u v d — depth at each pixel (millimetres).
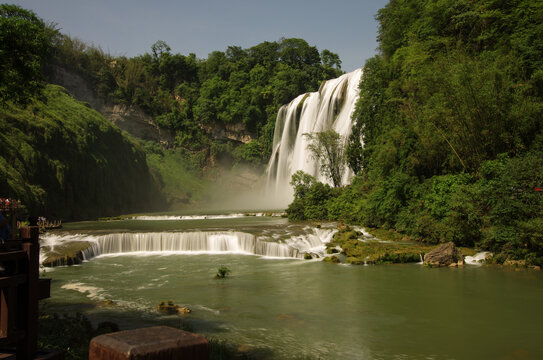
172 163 84375
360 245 23188
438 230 22984
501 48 27969
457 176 24016
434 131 26250
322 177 54906
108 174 56312
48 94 54406
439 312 12273
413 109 30484
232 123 89562
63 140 48438
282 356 9102
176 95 94812
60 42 80375
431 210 24266
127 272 19016
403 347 9672
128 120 87188
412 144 28156
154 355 1542
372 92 39250
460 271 17922
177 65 96188
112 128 62062
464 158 25062
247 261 21469
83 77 82875
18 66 14500
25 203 37938
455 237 22297
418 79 30672
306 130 61500
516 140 23031
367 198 31469
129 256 23703
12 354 4301
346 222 32031
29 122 44250
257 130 88438
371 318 11828
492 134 23609
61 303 13703
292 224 31984
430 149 26547
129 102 86375
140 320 11695
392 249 21656
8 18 14062
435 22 35000
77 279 17625
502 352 9312
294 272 18484
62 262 21078
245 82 92812
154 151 84375
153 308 13031
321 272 18406
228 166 88875
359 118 41312
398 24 44000
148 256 23578
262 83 90625
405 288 15188
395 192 27281
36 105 47875
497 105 23359
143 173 68188
